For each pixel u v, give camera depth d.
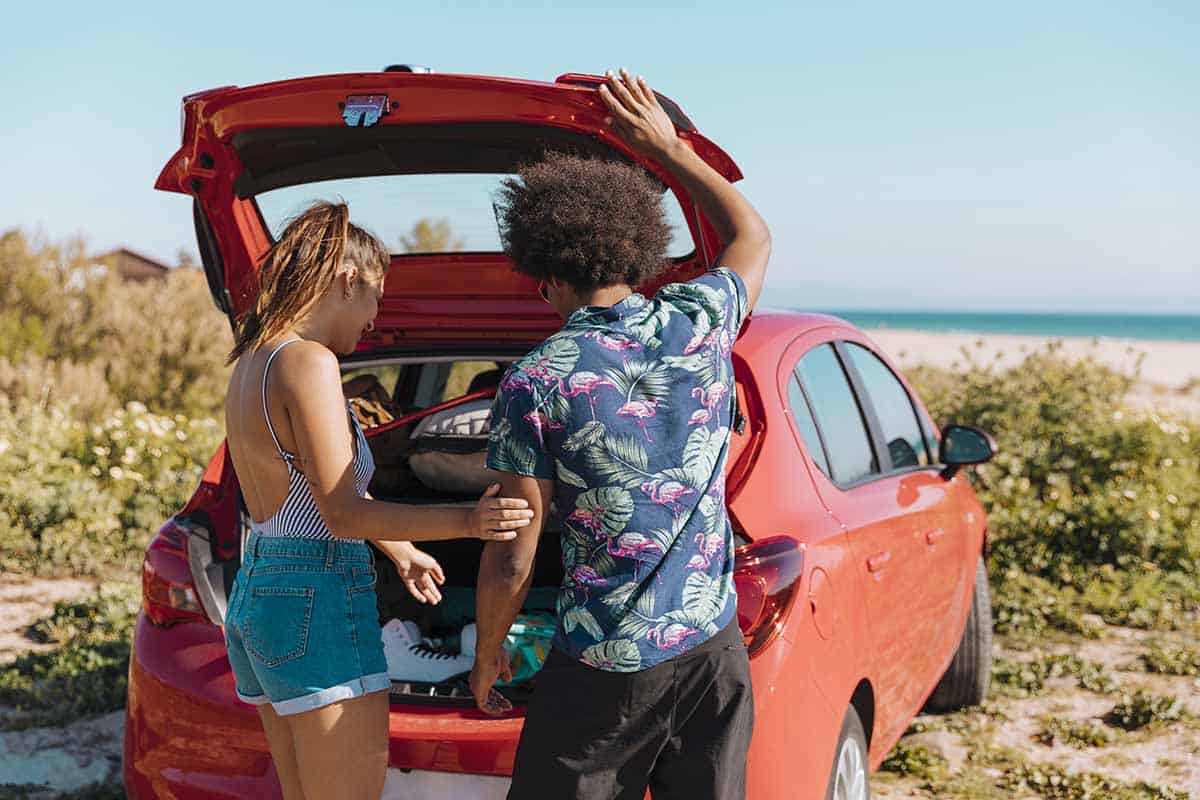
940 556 4.22
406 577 2.66
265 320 2.40
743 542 2.82
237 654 2.55
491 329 3.85
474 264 3.70
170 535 3.20
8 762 4.29
